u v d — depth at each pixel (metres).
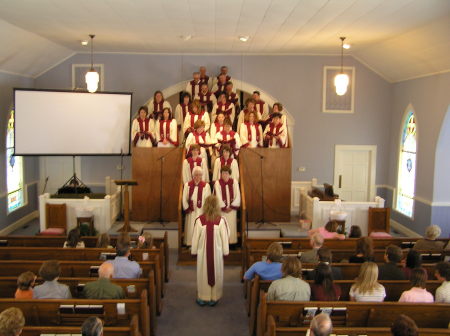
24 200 10.77
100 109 9.70
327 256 4.67
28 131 9.34
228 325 5.68
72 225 8.73
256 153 8.98
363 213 8.80
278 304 4.20
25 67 10.02
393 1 5.71
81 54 11.00
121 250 5.14
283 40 9.09
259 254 6.15
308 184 11.58
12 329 3.12
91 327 3.08
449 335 3.72
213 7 6.14
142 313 4.34
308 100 11.36
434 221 9.39
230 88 10.39
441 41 7.60
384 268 5.05
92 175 11.50
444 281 4.50
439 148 9.19
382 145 11.53
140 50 10.70
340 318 4.21
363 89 11.34
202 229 6.07
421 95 9.80
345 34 8.25
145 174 9.01
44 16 6.80
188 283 7.07
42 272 4.34
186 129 9.23
